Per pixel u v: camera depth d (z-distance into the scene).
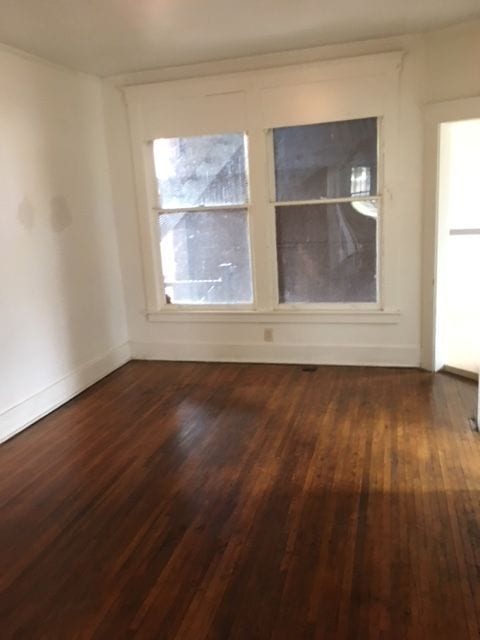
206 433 3.47
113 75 4.45
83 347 4.37
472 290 5.78
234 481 2.88
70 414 3.90
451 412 3.58
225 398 4.03
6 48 3.49
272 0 2.96
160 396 4.15
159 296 4.90
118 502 2.75
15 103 3.59
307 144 4.29
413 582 2.08
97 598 2.10
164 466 3.08
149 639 1.89
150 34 3.45
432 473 2.84
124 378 4.59
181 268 4.83
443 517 2.47
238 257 4.66
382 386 4.08
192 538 2.43
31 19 3.07
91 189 4.45
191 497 2.75
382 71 3.95
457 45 3.67
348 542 2.34
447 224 4.15
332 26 3.53
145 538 2.45
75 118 4.23
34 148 3.78
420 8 3.26
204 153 4.51
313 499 2.67
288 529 2.45
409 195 4.13
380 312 4.38
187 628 1.93
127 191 4.71
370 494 2.68
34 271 3.80
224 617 1.97
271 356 4.75
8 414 3.55
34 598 2.12
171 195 4.69
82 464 3.15
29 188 3.73
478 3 3.19
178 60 4.12
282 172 4.39
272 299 4.63
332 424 3.49
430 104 3.87
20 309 3.67
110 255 4.75
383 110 4.03
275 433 3.41
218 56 4.09
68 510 2.70
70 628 1.96
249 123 4.30
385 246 4.26
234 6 3.01
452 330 5.31
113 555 2.35
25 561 2.34
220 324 4.80
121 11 3.00
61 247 4.09
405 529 2.40
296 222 4.46
